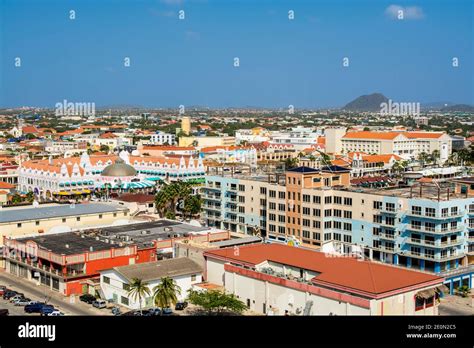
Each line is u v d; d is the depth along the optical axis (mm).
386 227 160750
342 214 172875
